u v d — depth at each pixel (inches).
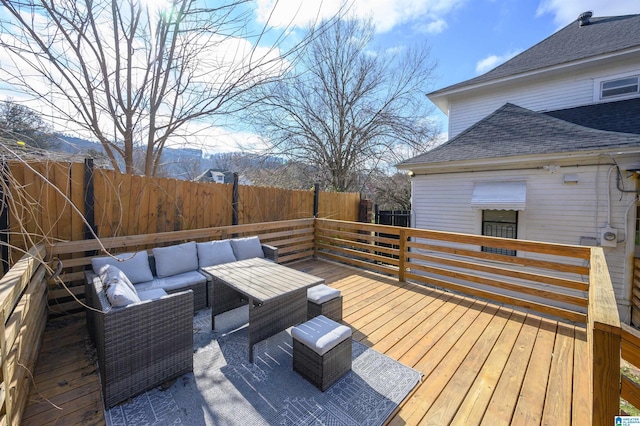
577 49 299.6
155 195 158.2
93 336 104.8
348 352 92.1
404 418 74.9
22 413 70.9
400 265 184.9
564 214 209.9
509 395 83.4
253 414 75.1
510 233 234.7
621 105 252.4
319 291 122.0
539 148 214.1
